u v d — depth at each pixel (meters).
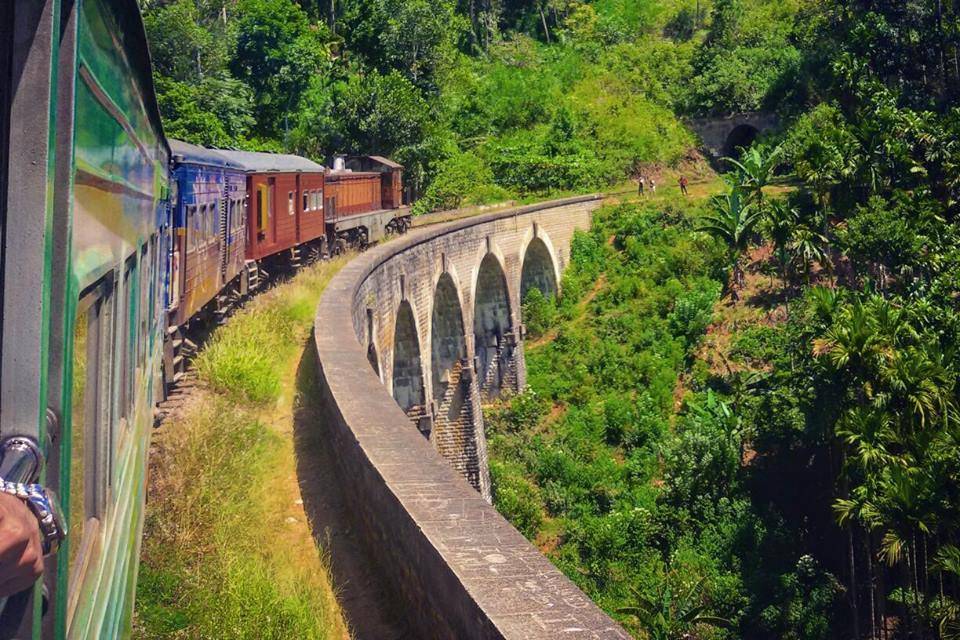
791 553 33.53
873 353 28.23
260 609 7.05
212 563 8.14
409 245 29.55
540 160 71.81
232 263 19.28
